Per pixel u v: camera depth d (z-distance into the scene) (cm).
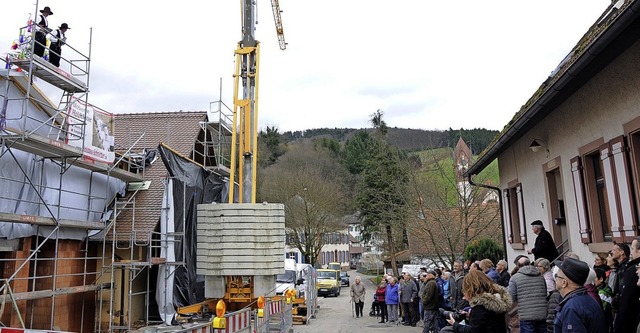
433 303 1141
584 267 400
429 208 2178
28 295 1048
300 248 4888
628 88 632
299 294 1841
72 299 1420
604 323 385
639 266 422
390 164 4044
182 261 1647
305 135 10712
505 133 962
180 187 1695
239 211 1265
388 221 3288
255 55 1449
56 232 1181
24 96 1181
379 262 6256
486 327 513
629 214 636
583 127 785
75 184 1383
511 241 1297
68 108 1212
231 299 1262
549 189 976
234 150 1409
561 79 655
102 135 1416
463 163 2328
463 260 1862
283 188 4988
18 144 1066
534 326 637
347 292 4150
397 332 1488
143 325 1573
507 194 1321
